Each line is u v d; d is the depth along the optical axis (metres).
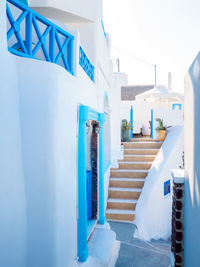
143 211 7.63
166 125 12.45
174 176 4.06
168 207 8.95
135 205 8.30
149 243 6.57
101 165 6.47
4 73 2.75
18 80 3.06
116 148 11.42
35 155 3.13
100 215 6.52
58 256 3.30
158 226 8.28
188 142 3.57
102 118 6.30
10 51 2.95
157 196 8.22
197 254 2.75
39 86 3.11
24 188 3.11
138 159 10.54
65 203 3.62
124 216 7.93
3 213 2.79
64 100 3.54
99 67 7.01
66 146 3.66
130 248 5.90
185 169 3.84
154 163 9.73
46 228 3.17
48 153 3.16
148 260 5.36
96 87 6.66
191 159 3.28
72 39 4.27
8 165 2.86
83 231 4.52
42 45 3.40
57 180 3.28
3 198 2.79
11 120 2.91
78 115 4.43
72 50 4.29
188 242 3.43
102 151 6.48
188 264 3.42
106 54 8.75
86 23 6.84
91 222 6.28
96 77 6.67
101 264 4.61
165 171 8.72
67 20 6.82
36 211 3.15
